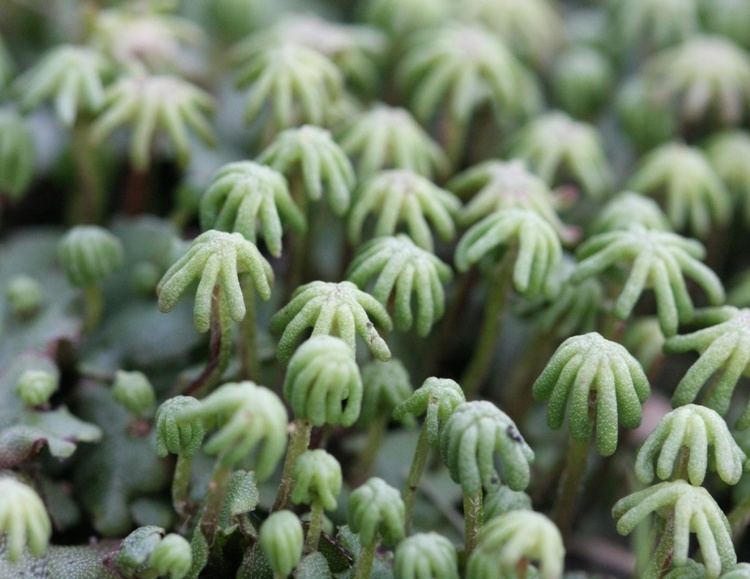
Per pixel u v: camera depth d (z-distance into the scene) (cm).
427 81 20
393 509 15
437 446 16
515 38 22
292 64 18
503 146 21
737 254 21
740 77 21
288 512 15
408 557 15
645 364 18
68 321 18
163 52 20
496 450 15
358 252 17
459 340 20
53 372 18
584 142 20
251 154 21
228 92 22
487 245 17
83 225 20
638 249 17
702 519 15
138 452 17
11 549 15
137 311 19
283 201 17
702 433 16
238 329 18
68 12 22
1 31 23
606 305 18
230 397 15
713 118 21
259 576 16
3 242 21
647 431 19
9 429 17
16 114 19
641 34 22
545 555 15
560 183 21
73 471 17
